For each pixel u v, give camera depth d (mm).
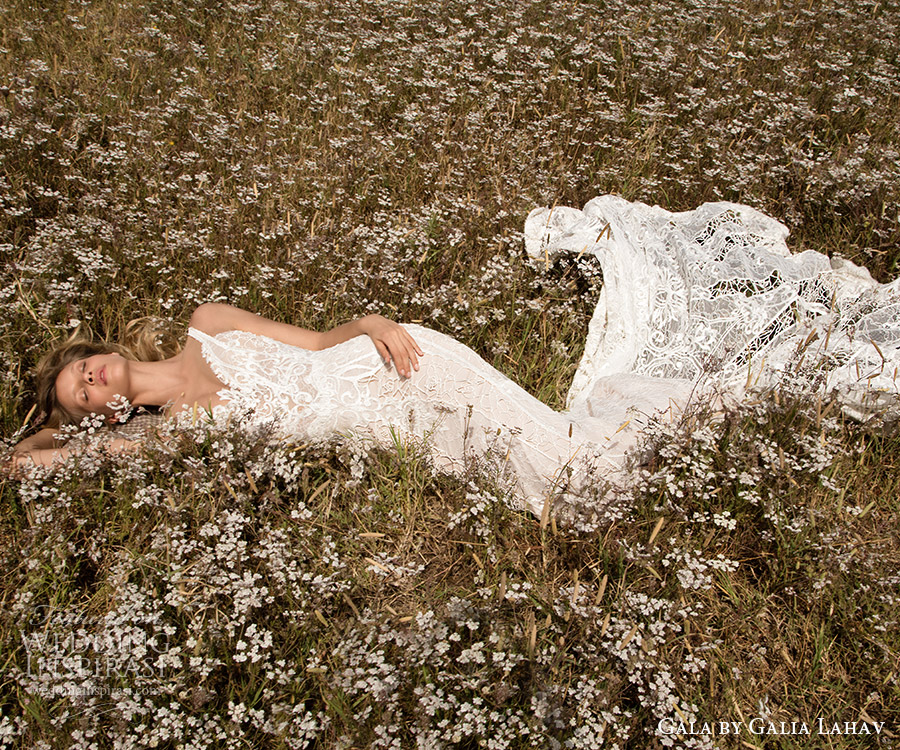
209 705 2201
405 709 2170
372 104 5223
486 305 3678
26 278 3555
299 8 6426
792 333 3314
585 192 4484
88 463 2711
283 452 2781
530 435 2805
